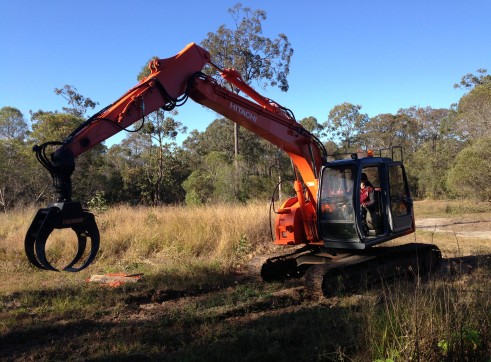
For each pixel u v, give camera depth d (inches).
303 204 314.0
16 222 570.9
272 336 199.0
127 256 412.8
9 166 1040.2
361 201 306.7
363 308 205.9
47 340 214.8
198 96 266.8
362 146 2174.0
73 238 426.9
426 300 183.3
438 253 351.3
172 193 1357.0
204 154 1776.6
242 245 433.1
